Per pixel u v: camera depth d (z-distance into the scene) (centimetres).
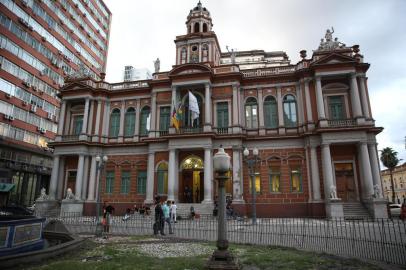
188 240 1428
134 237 1548
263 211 2820
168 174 2895
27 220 1111
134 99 3503
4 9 3800
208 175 2802
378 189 2475
